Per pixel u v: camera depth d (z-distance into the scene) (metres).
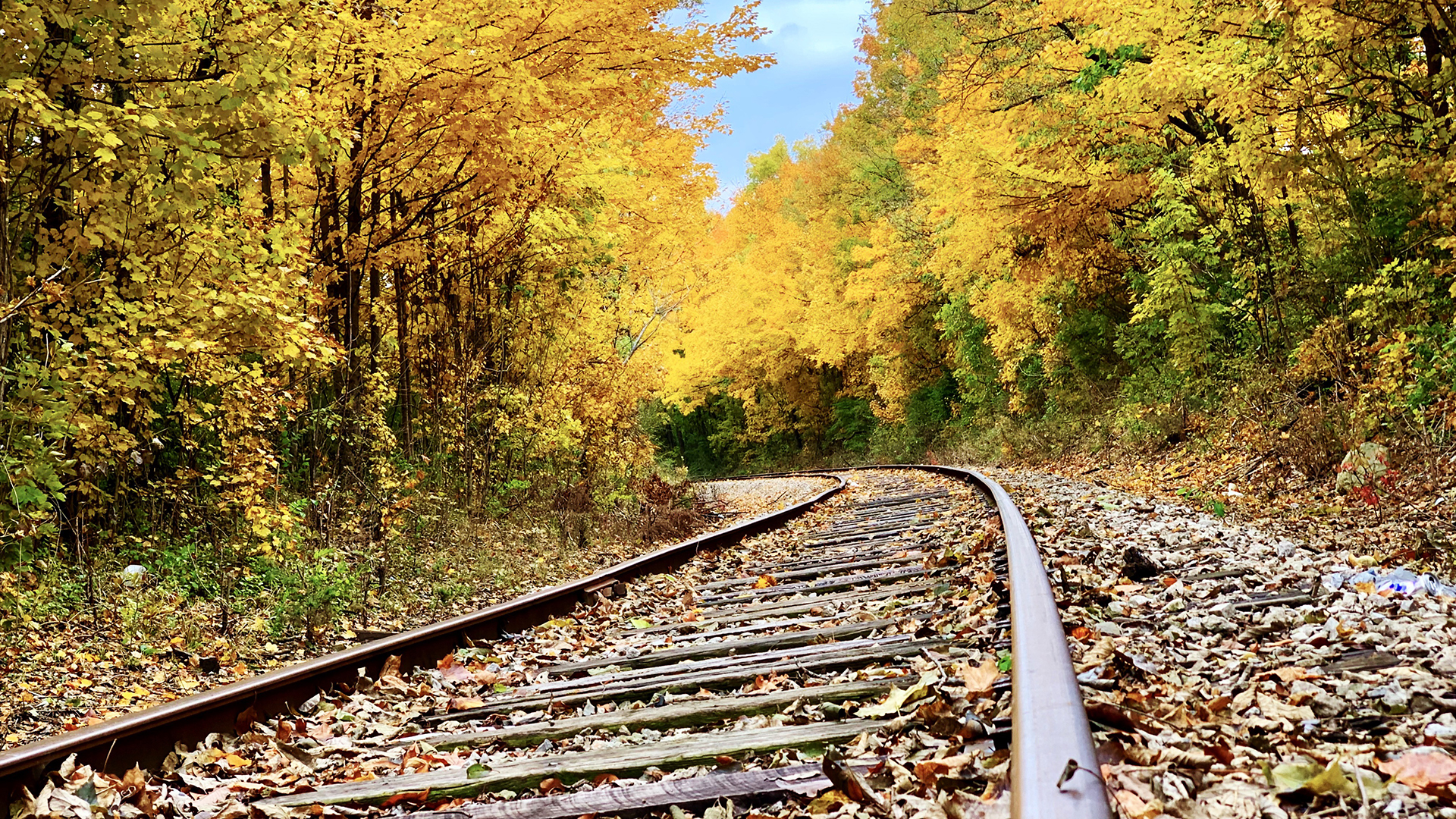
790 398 51.00
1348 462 10.67
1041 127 18.95
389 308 15.17
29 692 5.77
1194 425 17.62
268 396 8.98
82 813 3.21
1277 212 15.20
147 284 7.89
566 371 17.64
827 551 10.58
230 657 6.86
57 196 8.14
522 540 13.34
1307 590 5.50
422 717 4.84
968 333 31.80
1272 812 2.33
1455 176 9.98
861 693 4.16
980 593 6.07
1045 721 2.49
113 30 7.12
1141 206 19.45
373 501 10.93
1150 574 6.48
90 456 8.16
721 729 4.07
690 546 10.79
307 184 11.42
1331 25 10.25
